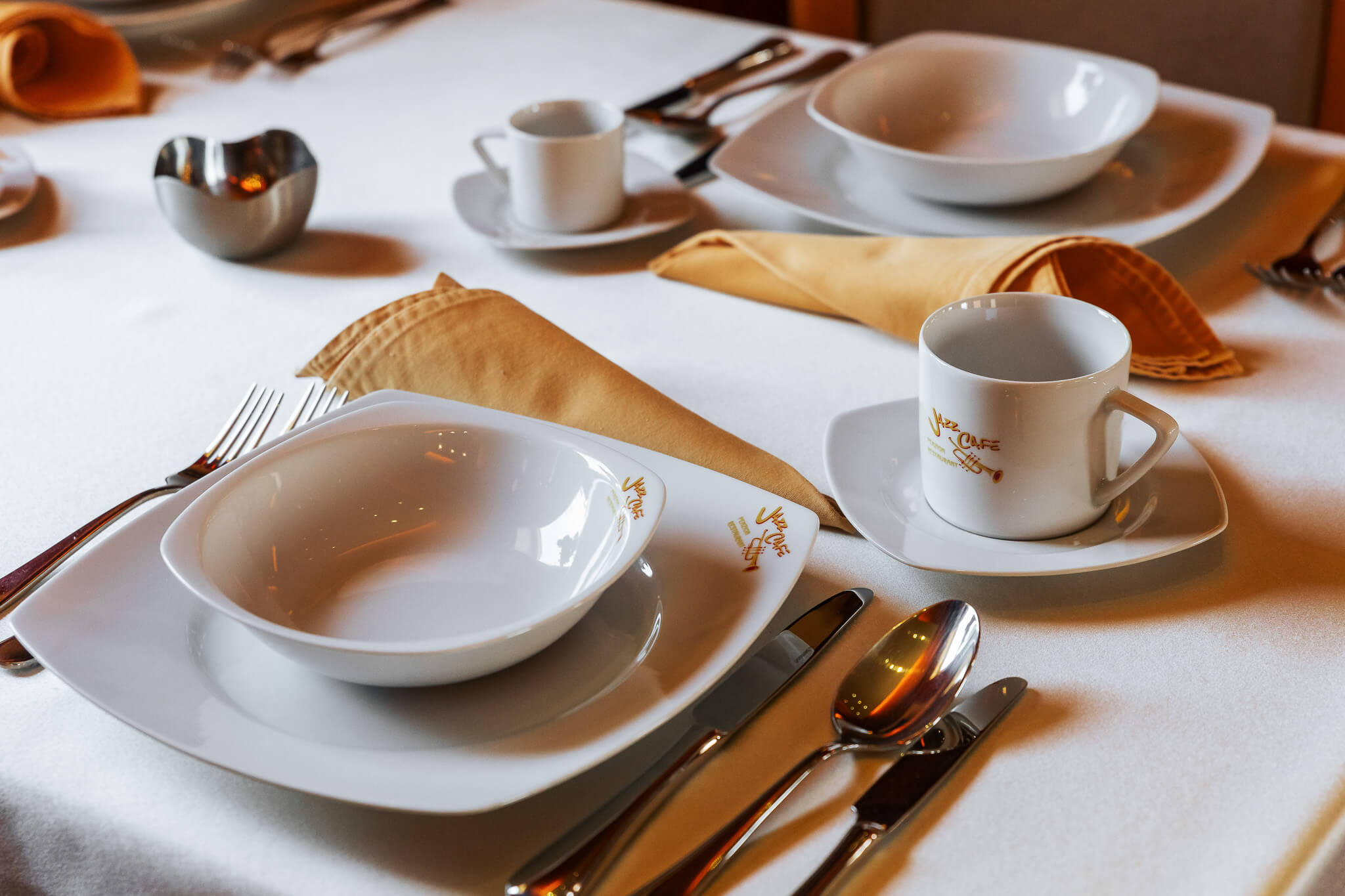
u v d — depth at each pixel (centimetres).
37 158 102
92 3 128
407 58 123
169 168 85
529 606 45
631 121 105
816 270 73
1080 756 40
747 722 42
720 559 47
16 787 40
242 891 37
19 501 56
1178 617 47
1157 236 77
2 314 77
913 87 98
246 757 37
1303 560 50
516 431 49
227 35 131
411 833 38
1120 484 49
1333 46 147
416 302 66
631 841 37
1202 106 95
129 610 43
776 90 112
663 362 70
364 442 49
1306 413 62
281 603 45
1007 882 35
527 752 37
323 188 96
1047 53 95
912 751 40
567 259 84
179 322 75
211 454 59
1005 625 47
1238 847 36
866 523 51
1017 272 65
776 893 35
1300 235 83
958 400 48
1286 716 41
